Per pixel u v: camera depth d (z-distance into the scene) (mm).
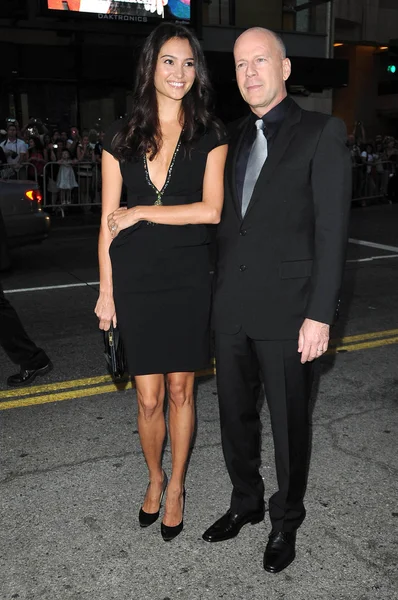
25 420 3955
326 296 2230
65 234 11266
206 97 2510
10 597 2377
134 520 2869
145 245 2523
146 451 2756
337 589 2400
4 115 16531
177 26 2461
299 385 2420
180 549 2656
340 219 2221
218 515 2902
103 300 2639
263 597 2363
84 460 3430
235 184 2418
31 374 4570
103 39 16844
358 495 3057
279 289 2352
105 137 2568
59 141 13438
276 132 2330
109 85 17453
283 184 2297
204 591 2400
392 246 9961
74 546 2682
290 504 2508
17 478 3248
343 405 4137
